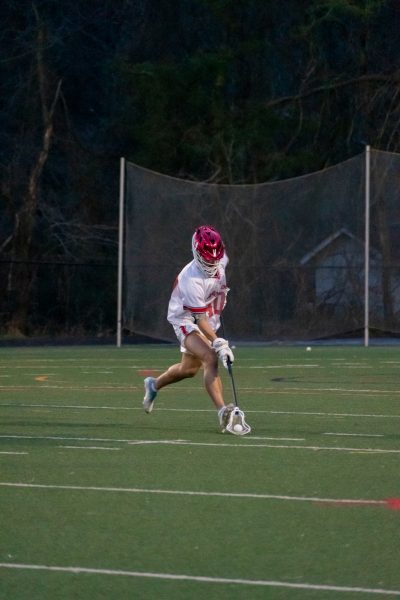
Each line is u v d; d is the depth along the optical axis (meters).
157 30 116.94
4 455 29.00
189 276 32.03
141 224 82.44
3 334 99.38
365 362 64.44
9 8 114.38
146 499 23.38
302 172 108.56
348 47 113.06
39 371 58.06
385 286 81.88
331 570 17.95
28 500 23.30
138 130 109.00
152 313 82.19
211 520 21.44
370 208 82.62
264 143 107.69
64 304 102.00
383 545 19.47
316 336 82.38
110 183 111.62
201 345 32.69
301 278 82.75
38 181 107.62
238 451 29.70
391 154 82.31
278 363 63.66
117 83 113.81
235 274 82.88
